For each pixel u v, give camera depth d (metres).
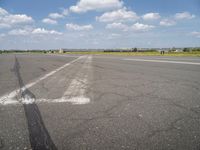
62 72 8.26
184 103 3.36
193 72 7.92
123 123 2.45
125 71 8.47
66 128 2.31
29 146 1.90
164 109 3.02
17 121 2.55
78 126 2.36
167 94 4.05
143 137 2.07
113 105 3.24
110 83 5.43
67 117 2.68
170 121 2.52
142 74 7.38
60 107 3.15
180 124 2.42
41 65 12.13
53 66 11.37
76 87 4.87
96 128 2.30
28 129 2.29
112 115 2.75
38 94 4.10
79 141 1.99
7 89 4.65
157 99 3.63
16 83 5.52
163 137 2.07
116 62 14.74
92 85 5.14
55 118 2.64
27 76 7.00
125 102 3.43
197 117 2.67
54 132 2.21
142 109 3.02
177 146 1.89
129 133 2.16
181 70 8.68
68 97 3.81
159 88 4.68
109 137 2.07
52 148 1.87
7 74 7.59
